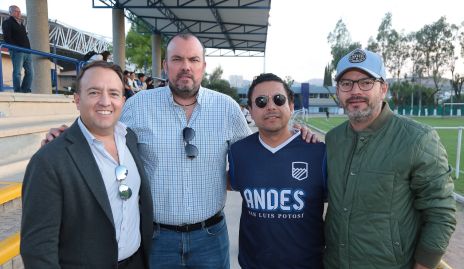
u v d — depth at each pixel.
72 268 1.79
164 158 2.42
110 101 1.84
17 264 2.71
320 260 2.27
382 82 1.95
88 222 1.77
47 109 7.91
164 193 2.42
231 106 2.61
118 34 14.74
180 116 2.46
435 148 1.81
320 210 2.25
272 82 2.21
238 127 2.65
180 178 2.43
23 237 1.66
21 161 4.58
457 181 7.89
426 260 1.81
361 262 1.92
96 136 1.93
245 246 2.36
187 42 2.38
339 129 2.13
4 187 3.62
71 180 1.73
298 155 2.21
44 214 1.65
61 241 1.78
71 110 8.99
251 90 2.28
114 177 1.91
